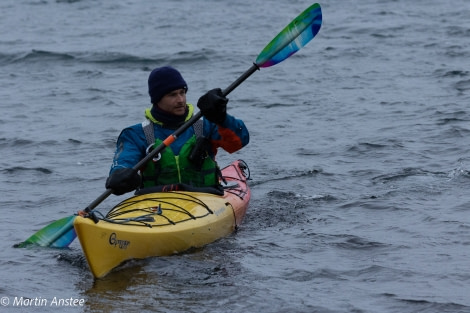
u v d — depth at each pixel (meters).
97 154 32.00
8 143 33.88
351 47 56.31
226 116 20.47
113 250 18.33
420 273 18.02
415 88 43.03
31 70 53.00
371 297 16.75
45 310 16.50
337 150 31.27
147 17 75.50
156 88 20.84
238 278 17.98
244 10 77.56
